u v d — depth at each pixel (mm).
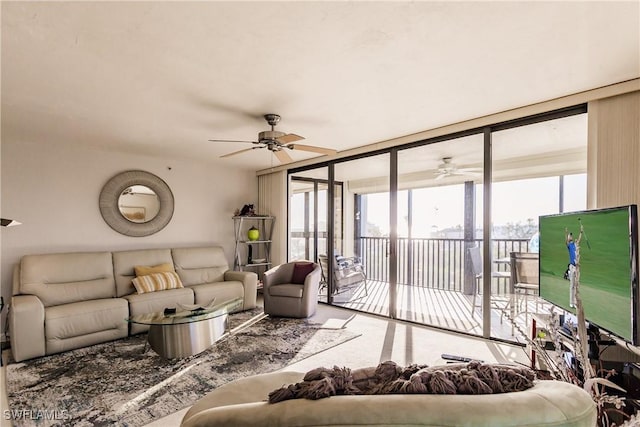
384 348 3168
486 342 3289
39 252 3924
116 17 1634
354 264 4703
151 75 2281
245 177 6031
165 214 4965
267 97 2682
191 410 1374
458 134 3545
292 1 1527
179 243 5156
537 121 3004
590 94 2551
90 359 2955
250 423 691
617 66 2176
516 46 1933
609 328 1671
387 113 3096
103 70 2201
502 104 2883
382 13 1620
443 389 751
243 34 1793
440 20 1679
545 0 1531
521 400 698
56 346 3061
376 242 4453
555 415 668
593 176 2549
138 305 3668
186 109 2939
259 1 1524
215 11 1594
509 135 3305
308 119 3264
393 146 4102
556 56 2049
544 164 3111
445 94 2654
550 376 1589
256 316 4371
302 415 678
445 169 3779
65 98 2672
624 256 1569
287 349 3162
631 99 2398
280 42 1877
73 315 3186
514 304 3287
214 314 3090
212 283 4605
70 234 4152
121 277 4113
